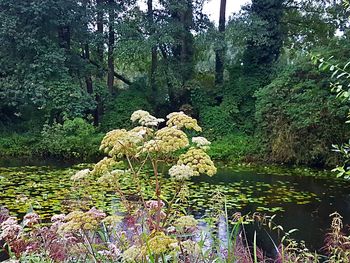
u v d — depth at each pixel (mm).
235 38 13695
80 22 13391
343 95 2504
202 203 5805
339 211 5828
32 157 11992
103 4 13836
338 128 10406
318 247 4254
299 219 5383
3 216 2697
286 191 7168
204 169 1482
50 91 12234
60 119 13234
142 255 1465
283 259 2469
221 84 14703
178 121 1618
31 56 12633
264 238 4480
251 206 6016
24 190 6609
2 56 12680
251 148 11938
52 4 12484
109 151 1635
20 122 13820
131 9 14258
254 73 14219
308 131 10836
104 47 14469
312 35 14648
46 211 5160
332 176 9000
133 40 13344
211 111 13773
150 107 14211
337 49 10461
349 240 2818
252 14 13719
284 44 14781
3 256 3195
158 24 13672
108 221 1701
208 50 14953
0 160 11156
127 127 13523
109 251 1852
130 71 16062
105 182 1756
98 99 14188
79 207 2953
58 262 1973
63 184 7199
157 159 1604
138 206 1935
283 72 12031
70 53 13695
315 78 11062
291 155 11000
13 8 12320
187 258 1889
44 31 12977
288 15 14648
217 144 12445
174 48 14742
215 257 2045
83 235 1854
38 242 2082
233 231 2021
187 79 14539
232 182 7977
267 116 11625
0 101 12984
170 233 1894
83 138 12141
